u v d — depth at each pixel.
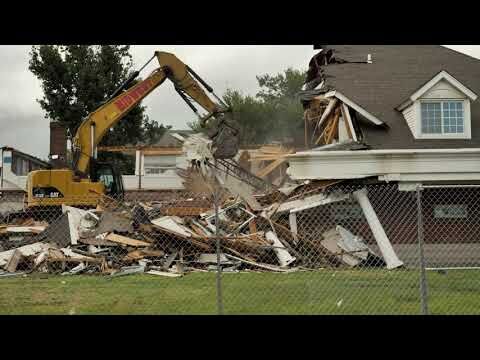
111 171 24.08
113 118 24.09
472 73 23.77
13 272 15.10
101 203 21.42
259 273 14.73
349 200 17.88
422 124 20.25
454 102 20.41
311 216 18.67
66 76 51.06
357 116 21.09
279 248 16.41
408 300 9.96
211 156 22.84
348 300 9.98
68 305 9.68
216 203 8.70
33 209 21.84
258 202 20.91
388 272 14.34
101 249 16.22
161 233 16.84
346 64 24.34
